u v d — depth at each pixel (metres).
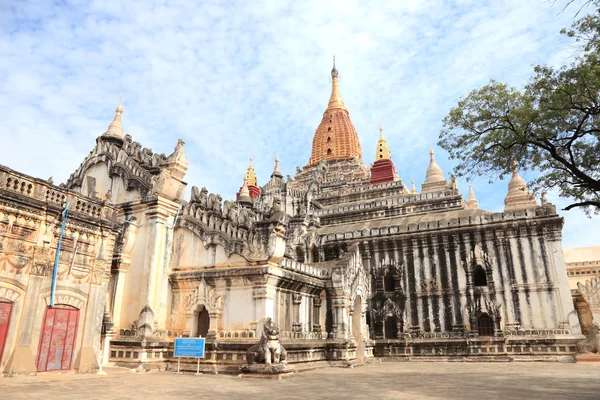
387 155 76.56
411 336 37.12
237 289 23.67
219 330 23.47
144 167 27.70
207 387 16.02
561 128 17.67
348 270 30.56
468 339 34.44
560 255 34.09
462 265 37.09
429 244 38.78
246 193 45.75
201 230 25.88
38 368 17.61
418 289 38.09
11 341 16.88
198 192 30.41
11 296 17.08
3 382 15.39
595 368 25.94
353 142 82.38
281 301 24.94
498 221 36.50
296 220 43.25
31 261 17.88
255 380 18.69
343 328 28.50
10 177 17.56
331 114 86.56
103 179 28.72
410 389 15.76
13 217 17.47
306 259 41.50
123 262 24.97
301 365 24.62
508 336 33.81
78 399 12.64
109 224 21.36
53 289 18.45
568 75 16.67
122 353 23.22
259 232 24.12
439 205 45.91
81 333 19.59
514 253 35.59
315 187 61.81
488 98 19.00
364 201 53.41
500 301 35.00
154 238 25.00
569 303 32.88
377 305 39.06
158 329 24.19
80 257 19.94
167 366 23.41
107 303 24.34
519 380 19.03
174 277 25.47
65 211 19.22
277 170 60.25
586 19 15.02
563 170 19.05
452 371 24.25
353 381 18.58
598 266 50.69
